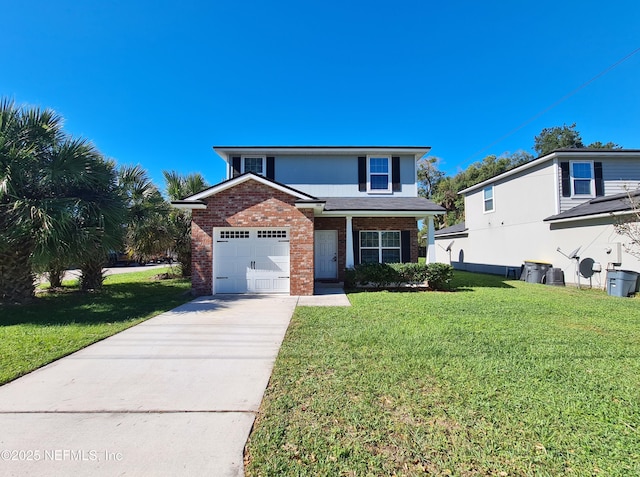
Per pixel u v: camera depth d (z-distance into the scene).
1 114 7.31
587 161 13.75
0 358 4.33
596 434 2.56
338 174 13.83
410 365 4.03
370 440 2.51
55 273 11.12
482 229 18.81
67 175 7.93
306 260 9.95
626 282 9.64
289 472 2.16
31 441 2.50
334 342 5.01
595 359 4.24
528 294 10.12
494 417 2.82
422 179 41.62
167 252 15.12
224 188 9.91
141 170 12.16
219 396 3.28
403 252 13.21
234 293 10.09
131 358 4.43
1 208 7.24
